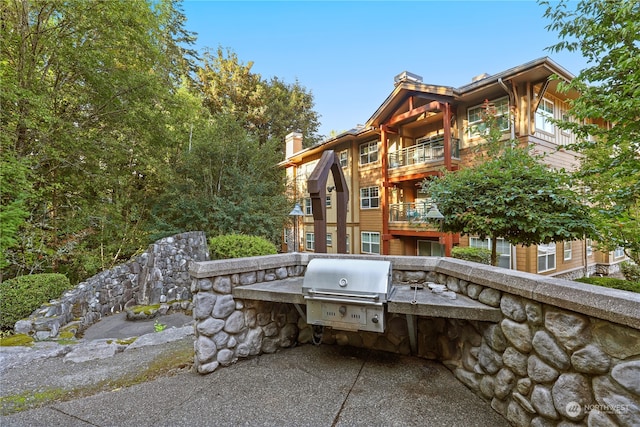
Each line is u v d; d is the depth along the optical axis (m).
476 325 2.09
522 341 1.66
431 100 9.94
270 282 2.85
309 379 2.35
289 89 20.31
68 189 7.62
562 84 4.03
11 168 4.14
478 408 1.92
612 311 1.17
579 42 3.70
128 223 9.32
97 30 6.28
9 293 4.07
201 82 17.05
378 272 2.19
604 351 1.24
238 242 6.82
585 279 5.51
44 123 6.16
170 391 2.22
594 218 3.76
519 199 3.93
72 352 3.04
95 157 7.39
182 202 8.74
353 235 13.86
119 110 7.37
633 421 1.11
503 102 8.65
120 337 4.21
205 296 2.49
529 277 1.63
